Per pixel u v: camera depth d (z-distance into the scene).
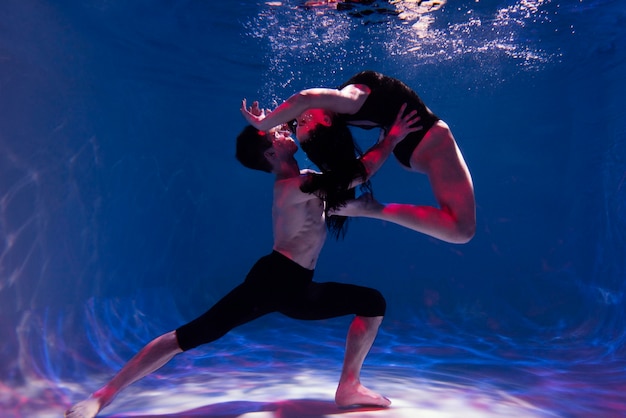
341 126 3.70
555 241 16.25
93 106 9.87
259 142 3.97
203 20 9.43
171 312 12.53
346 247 23.47
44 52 7.83
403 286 17.42
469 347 8.38
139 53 11.45
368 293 4.09
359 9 8.77
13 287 6.70
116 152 10.86
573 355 7.59
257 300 3.83
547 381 5.84
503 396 5.02
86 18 9.02
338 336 9.52
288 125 4.14
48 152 7.84
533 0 8.46
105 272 9.92
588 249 13.36
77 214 8.73
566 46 11.36
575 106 17.73
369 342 4.12
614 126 12.53
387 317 12.15
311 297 3.95
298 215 3.85
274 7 8.70
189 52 11.55
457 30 10.05
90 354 7.40
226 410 4.21
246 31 10.03
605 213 12.33
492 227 20.02
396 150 3.91
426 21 9.47
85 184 9.12
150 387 5.46
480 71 13.74
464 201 3.57
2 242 6.52
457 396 4.93
